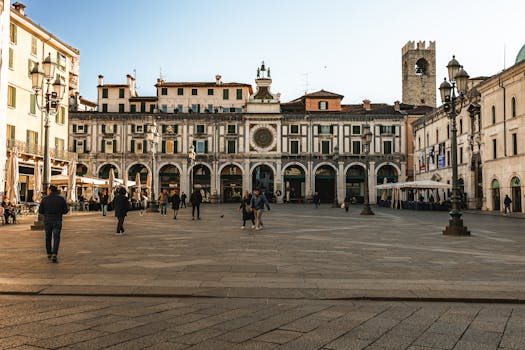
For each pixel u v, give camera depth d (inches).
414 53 4116.6
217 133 3122.5
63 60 2160.4
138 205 1961.1
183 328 273.9
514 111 1807.3
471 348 241.8
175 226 1033.5
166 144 3107.8
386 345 245.6
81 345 242.1
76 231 898.7
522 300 346.9
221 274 440.8
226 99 3282.5
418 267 486.0
